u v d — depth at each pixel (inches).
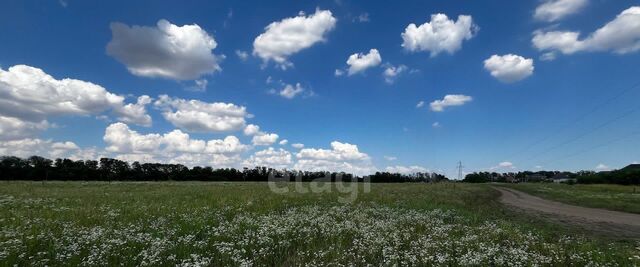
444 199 1343.5
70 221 598.9
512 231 612.4
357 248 457.1
